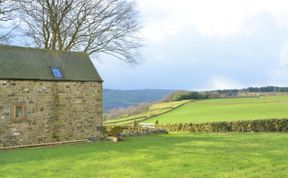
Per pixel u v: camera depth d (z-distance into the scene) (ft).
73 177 54.19
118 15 140.15
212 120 146.51
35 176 54.90
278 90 369.71
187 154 72.69
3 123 87.20
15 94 89.40
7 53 95.50
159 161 65.77
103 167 61.21
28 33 130.52
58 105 97.14
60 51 107.24
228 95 315.78
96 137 102.63
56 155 73.56
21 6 123.85
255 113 165.48
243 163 62.34
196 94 292.40
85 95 102.58
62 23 131.54
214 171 56.65
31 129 92.07
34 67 96.22
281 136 101.71
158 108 238.27
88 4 133.39
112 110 261.44
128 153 75.20
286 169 57.21
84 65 107.86
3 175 55.62
